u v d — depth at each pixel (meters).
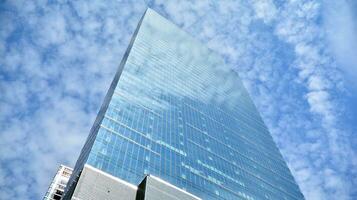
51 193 97.06
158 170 65.06
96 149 57.97
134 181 56.06
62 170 106.81
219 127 110.56
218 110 124.06
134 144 66.81
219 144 99.12
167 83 108.19
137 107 81.38
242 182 87.75
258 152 115.31
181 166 72.62
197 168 77.25
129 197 50.78
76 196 45.09
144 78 98.75
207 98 124.88
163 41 138.00
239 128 122.50
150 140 72.62
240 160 99.44
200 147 88.19
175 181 66.19
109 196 48.59
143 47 118.25
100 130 63.94
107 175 53.09
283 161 124.25
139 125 74.81
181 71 128.12
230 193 77.88
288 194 101.56
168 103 96.25
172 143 78.62
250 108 152.62
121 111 75.19
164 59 123.25
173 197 49.88
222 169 86.25
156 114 85.56
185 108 103.44
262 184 95.69
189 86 121.69
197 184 71.25
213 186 75.50
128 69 96.44
